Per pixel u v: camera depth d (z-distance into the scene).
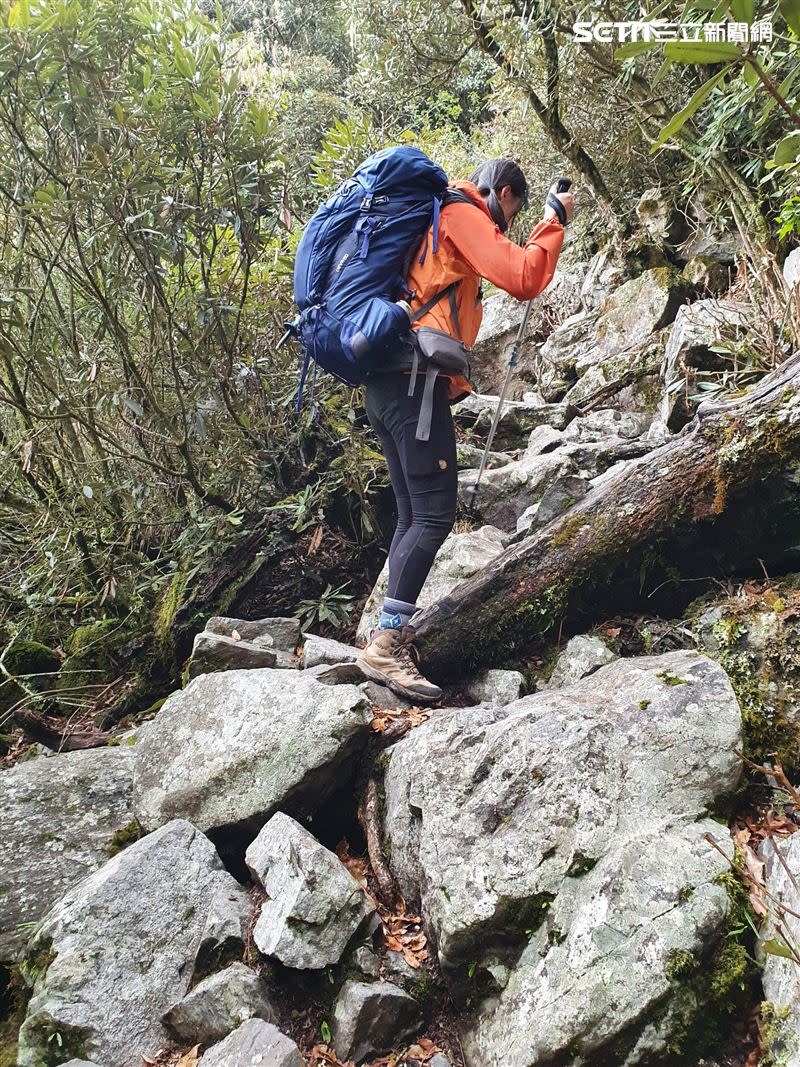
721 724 1.91
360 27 5.64
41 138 3.28
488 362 6.36
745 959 1.59
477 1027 1.77
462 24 5.09
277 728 2.28
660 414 3.95
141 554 3.73
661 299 4.93
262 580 3.48
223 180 3.22
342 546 3.54
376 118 5.42
